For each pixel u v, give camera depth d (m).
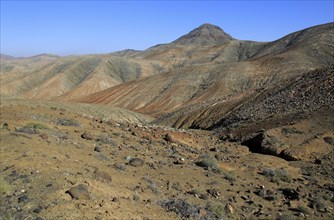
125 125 23.95
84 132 17.97
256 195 14.48
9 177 10.56
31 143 13.52
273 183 16.66
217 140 26.53
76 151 14.21
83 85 154.25
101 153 14.92
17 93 158.88
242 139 26.84
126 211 9.88
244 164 19.20
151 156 16.78
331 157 21.75
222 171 16.70
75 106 59.50
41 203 9.31
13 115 18.38
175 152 19.06
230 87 101.31
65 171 11.42
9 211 8.92
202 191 13.46
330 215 13.47
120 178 12.52
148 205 10.90
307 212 13.43
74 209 9.20
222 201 12.99
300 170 20.14
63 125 18.62
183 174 15.02
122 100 108.50
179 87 107.50
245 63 114.88
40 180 10.49
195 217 10.91
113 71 183.75
